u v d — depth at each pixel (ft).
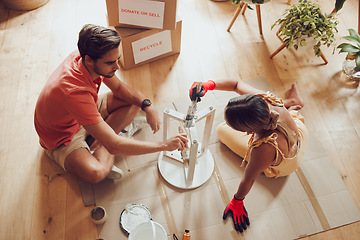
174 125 7.38
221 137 6.89
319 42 7.46
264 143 5.08
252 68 8.35
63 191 6.41
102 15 9.09
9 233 5.92
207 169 6.65
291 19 7.46
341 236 6.05
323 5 9.64
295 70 8.33
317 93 7.93
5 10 8.96
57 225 6.04
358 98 7.86
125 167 6.69
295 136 5.50
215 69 8.29
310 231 6.07
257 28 9.15
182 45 8.68
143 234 5.67
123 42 7.35
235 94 7.83
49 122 5.44
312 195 6.46
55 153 6.13
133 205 6.15
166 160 6.75
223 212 6.23
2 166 6.63
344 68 8.10
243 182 5.49
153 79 8.02
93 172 5.86
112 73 5.06
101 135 5.06
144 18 7.18
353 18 9.37
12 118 7.24
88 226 6.04
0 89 7.63
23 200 6.28
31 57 8.17
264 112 4.55
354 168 6.86
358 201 6.46
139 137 7.11
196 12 9.40
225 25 9.17
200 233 5.99
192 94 4.79
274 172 6.37
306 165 6.81
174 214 6.19
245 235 6.00
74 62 5.06
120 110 6.57
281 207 6.31
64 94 4.81
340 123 7.47
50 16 8.95
